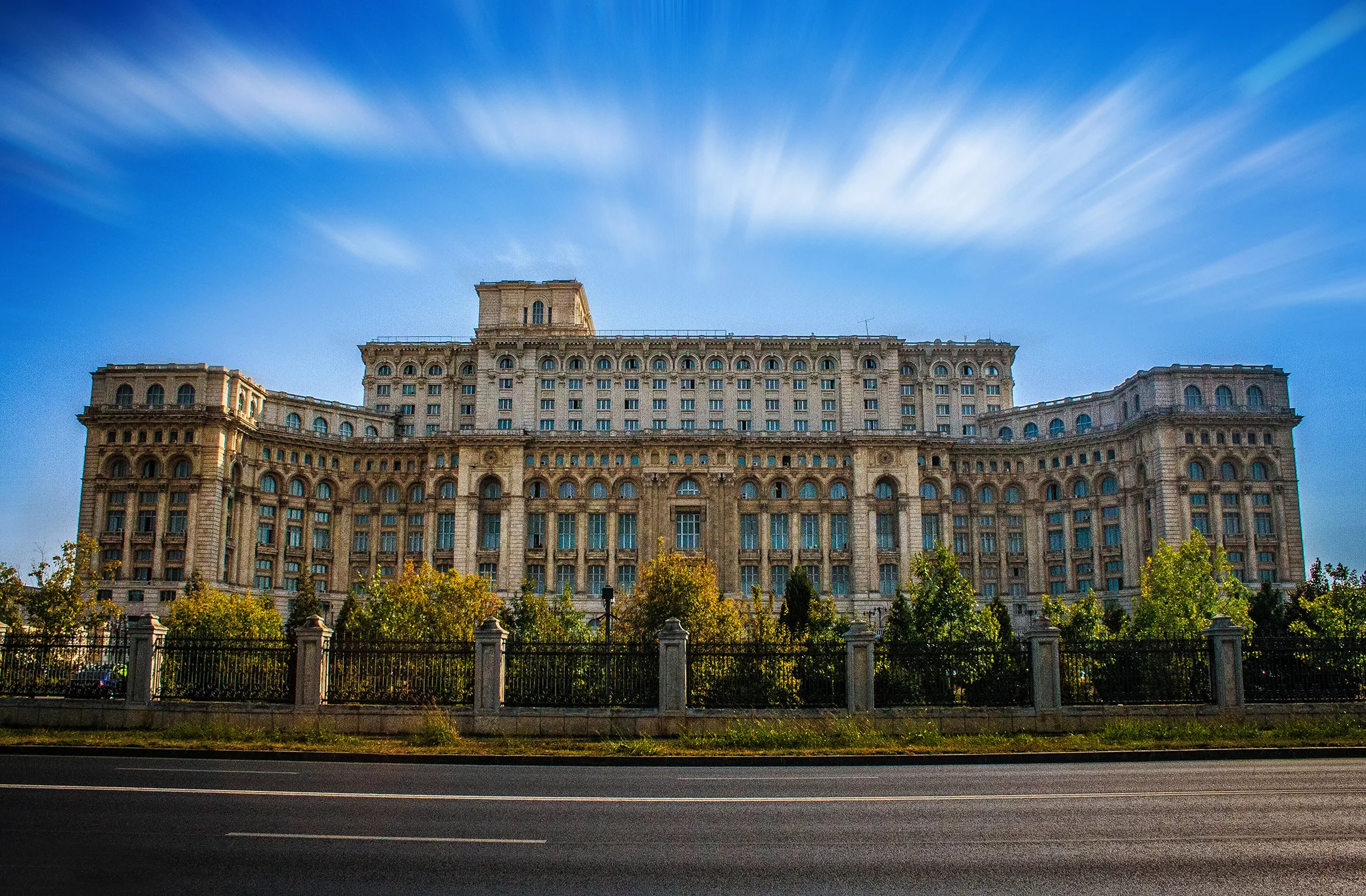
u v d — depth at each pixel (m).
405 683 37.41
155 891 14.78
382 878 15.58
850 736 33.53
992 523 141.00
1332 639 39.28
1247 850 17.59
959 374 153.00
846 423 145.25
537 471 136.38
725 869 16.27
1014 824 19.80
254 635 90.00
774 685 37.72
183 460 127.88
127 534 126.19
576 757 30.22
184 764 28.44
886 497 137.50
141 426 128.38
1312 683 38.69
